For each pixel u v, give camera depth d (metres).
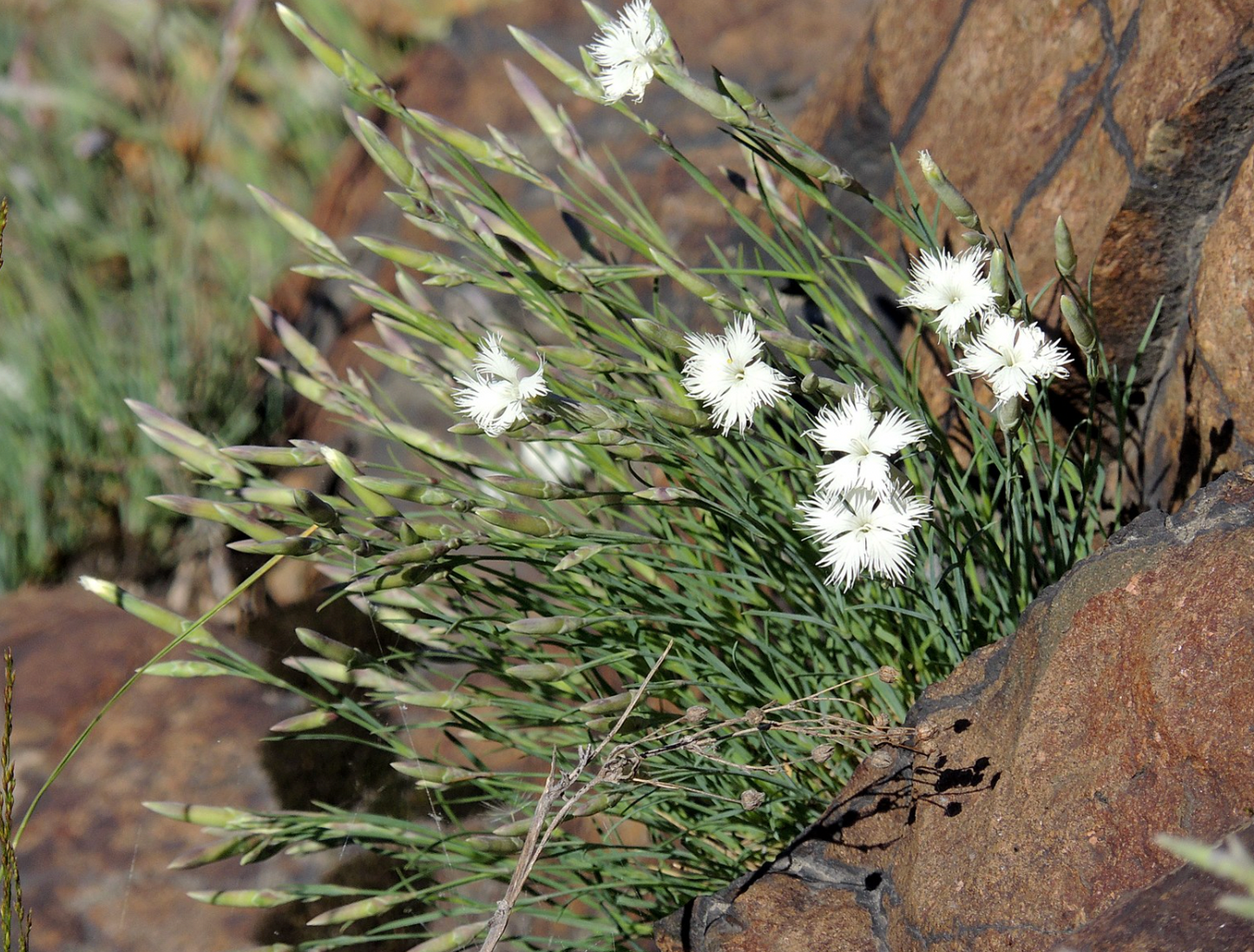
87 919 1.03
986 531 0.98
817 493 0.97
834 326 1.06
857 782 0.96
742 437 0.97
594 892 1.00
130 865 1.04
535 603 1.00
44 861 1.05
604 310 1.01
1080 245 1.01
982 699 0.95
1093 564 0.94
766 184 1.03
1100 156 1.00
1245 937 0.88
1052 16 1.03
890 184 1.07
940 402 1.04
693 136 1.19
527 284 0.99
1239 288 0.97
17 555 1.28
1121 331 1.00
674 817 1.01
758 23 1.27
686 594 1.01
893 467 0.96
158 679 1.09
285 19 0.97
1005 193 1.03
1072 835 0.92
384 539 1.00
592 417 0.95
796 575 1.00
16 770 1.07
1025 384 0.94
